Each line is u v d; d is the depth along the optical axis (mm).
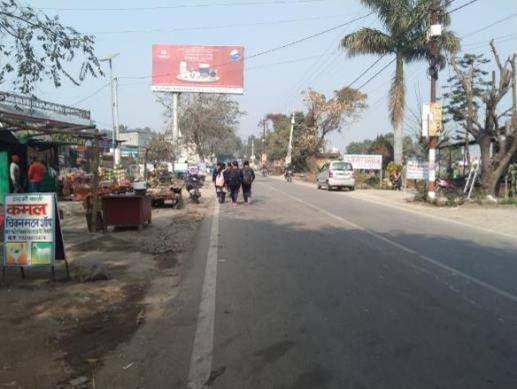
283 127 80750
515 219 17766
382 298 7598
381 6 33250
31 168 18438
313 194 30000
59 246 8812
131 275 9250
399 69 34406
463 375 4969
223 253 11289
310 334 6113
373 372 5047
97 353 5672
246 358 5445
